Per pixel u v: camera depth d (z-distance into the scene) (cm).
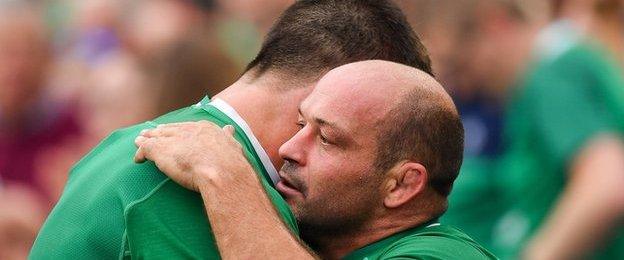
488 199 1653
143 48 1925
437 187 963
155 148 927
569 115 1513
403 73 957
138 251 909
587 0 1539
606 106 1509
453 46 1662
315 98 958
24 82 1881
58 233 950
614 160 1490
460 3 1659
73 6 2534
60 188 1880
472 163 1670
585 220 1482
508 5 1650
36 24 1931
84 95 1922
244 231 898
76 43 2361
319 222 959
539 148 1545
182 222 911
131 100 1786
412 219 963
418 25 1647
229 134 945
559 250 1502
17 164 1869
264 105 992
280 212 927
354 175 948
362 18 1027
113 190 928
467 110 1686
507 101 1659
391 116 945
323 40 1009
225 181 906
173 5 1945
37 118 1889
